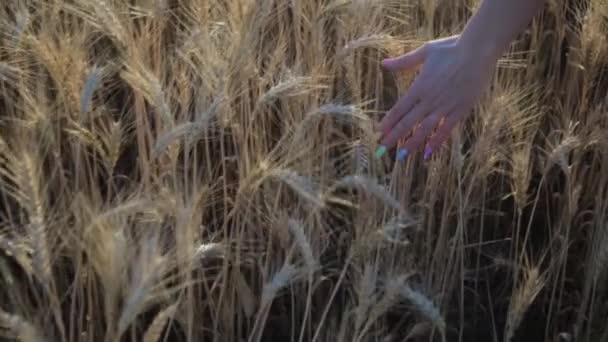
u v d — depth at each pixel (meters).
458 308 1.54
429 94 1.32
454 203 1.54
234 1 1.35
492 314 1.47
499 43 1.31
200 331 1.39
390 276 1.32
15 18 1.42
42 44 1.31
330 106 1.33
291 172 1.30
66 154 1.43
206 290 1.36
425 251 1.53
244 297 1.40
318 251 1.42
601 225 1.49
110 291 1.17
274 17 1.52
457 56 1.32
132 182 1.36
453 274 1.49
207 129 1.33
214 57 1.30
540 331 1.55
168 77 1.45
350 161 1.46
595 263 1.46
